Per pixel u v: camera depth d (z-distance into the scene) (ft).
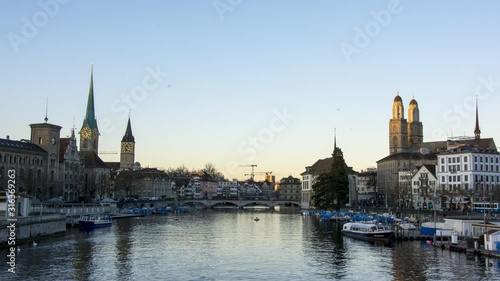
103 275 240.94
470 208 618.85
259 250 332.80
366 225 405.18
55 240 362.12
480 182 650.02
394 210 645.51
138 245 352.90
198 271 255.91
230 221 625.82
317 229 500.74
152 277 239.71
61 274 238.68
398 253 312.50
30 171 655.35
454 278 235.81
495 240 293.02
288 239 401.29
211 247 347.15
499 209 556.51
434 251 317.83
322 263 280.51
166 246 349.41
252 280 235.61
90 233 428.97
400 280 234.58
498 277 236.22
